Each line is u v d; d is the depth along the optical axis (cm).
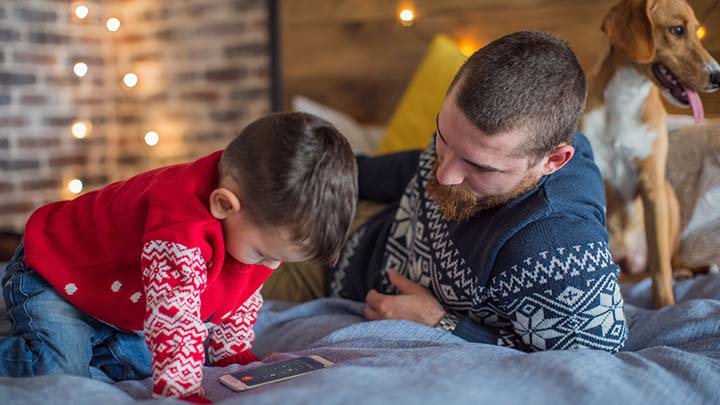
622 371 105
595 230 126
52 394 94
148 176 121
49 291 119
